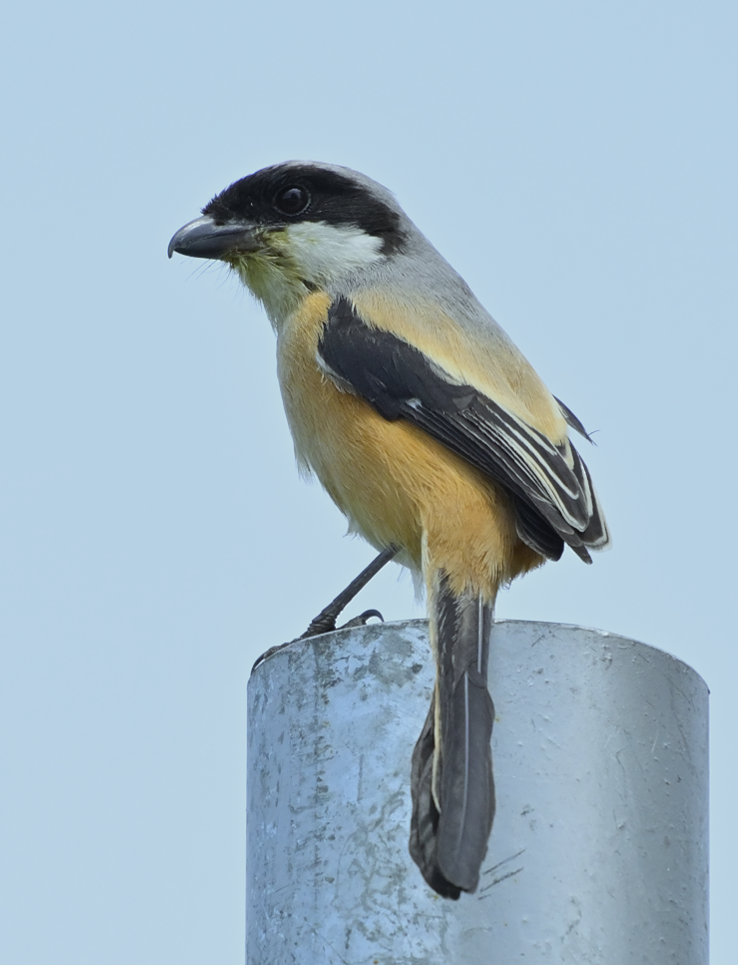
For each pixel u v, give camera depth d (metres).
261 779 7.12
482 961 6.25
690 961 6.73
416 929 6.31
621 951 6.42
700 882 7.02
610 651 6.91
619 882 6.53
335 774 6.72
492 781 6.61
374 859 6.48
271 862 6.85
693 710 7.21
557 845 6.50
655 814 6.75
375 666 6.89
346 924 6.40
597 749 6.72
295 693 7.00
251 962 6.92
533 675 6.85
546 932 6.32
